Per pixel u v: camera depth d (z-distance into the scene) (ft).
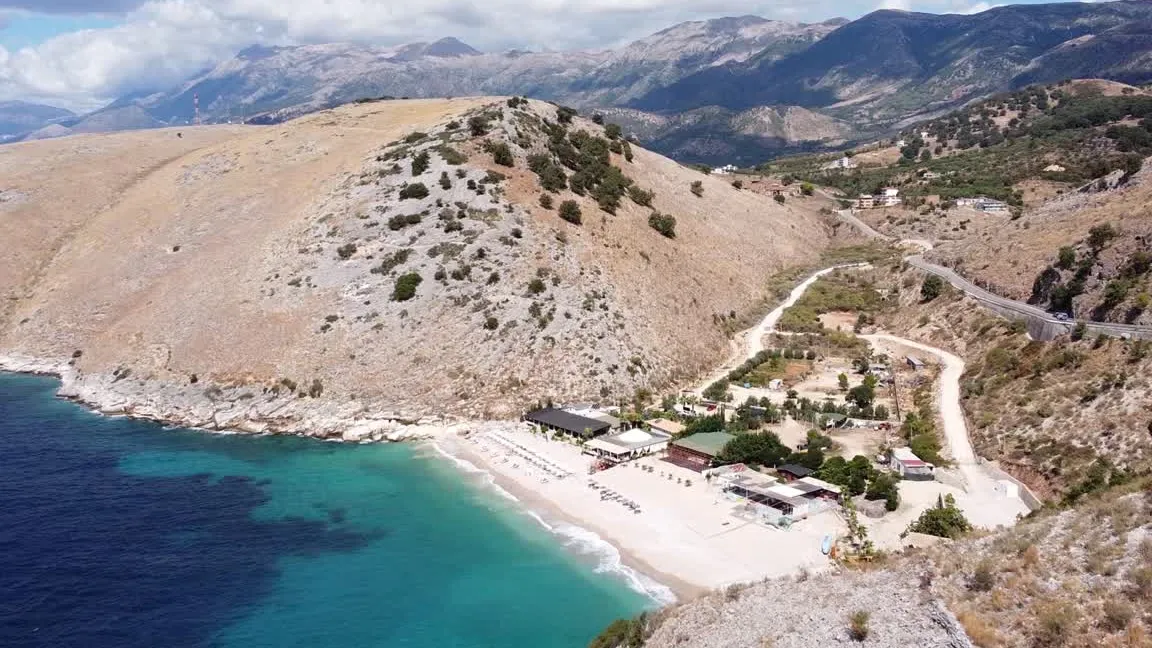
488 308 373.61
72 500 263.70
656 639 146.20
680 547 224.53
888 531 222.28
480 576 213.05
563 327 371.15
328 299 387.14
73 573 213.66
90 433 334.65
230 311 396.98
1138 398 230.68
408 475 287.89
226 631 187.21
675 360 391.04
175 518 250.78
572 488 270.05
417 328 368.07
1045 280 349.61
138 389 373.81
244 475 288.92
